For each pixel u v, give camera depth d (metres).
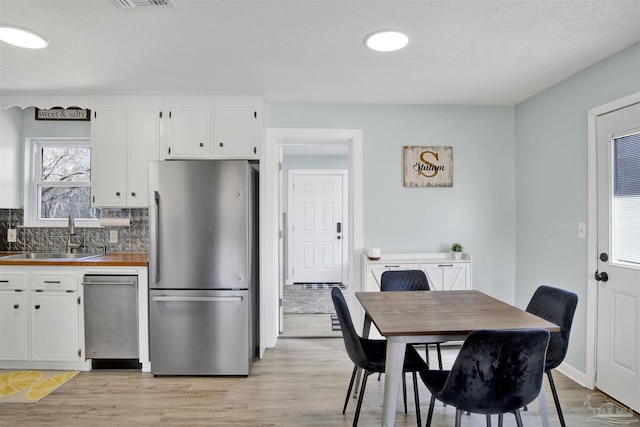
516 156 3.42
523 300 3.31
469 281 3.19
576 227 2.63
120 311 2.78
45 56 2.33
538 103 3.07
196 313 2.72
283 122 3.33
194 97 3.08
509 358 1.37
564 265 2.76
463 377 1.41
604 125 2.39
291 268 6.00
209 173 2.71
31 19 1.87
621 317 2.27
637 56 2.14
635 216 2.18
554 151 2.87
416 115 3.41
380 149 3.39
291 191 6.00
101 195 3.09
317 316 4.32
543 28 1.98
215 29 1.99
